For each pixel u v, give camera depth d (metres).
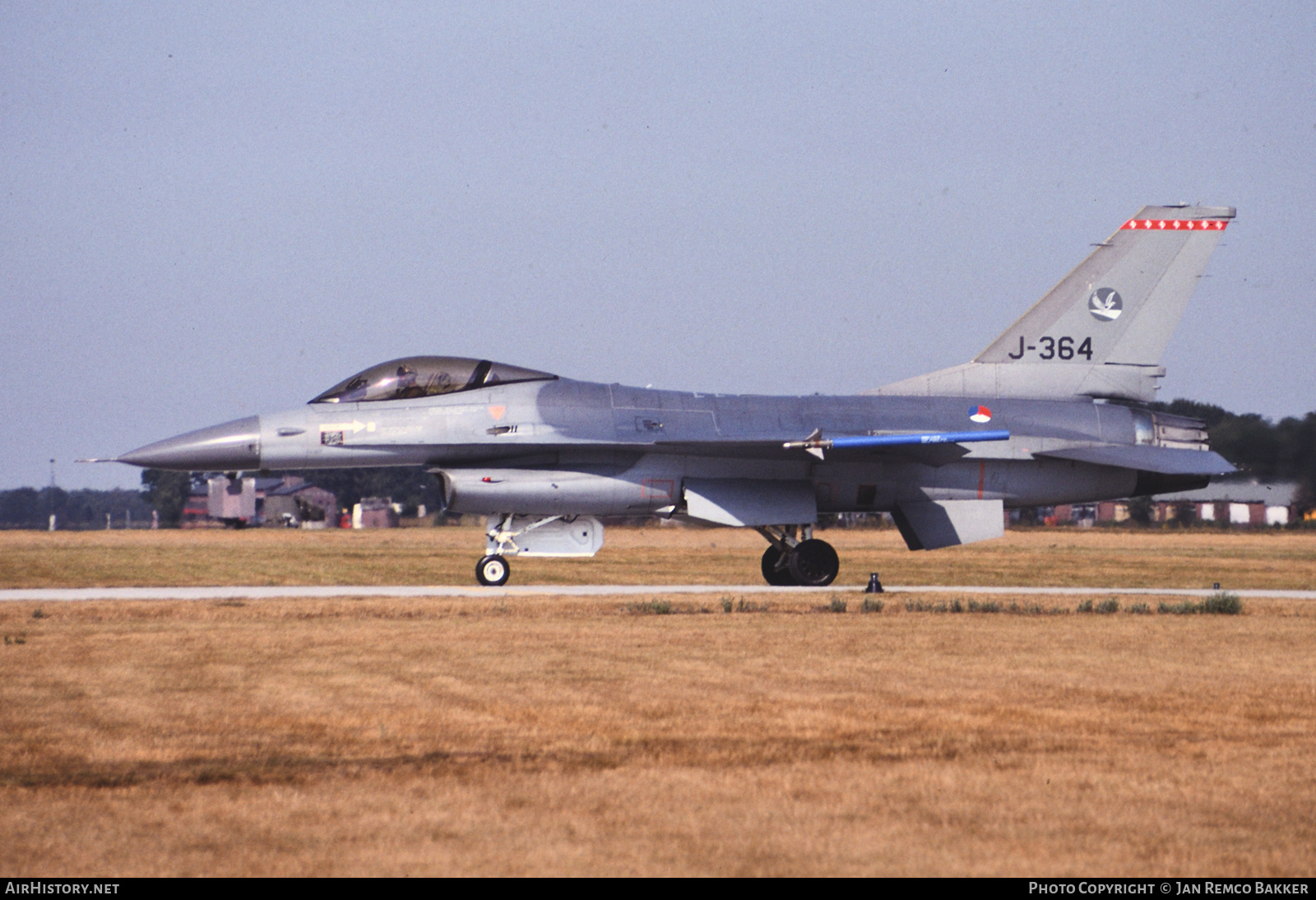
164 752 33.06
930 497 99.31
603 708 39.16
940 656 51.41
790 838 25.33
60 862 23.81
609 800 28.19
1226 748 33.78
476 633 59.44
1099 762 32.06
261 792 28.86
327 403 93.00
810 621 65.62
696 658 50.69
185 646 54.72
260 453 91.00
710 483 94.19
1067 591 93.06
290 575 121.75
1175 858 24.23
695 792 28.86
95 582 109.69
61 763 31.75
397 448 91.75
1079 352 101.81
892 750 33.34
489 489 89.94
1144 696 41.69
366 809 27.47
